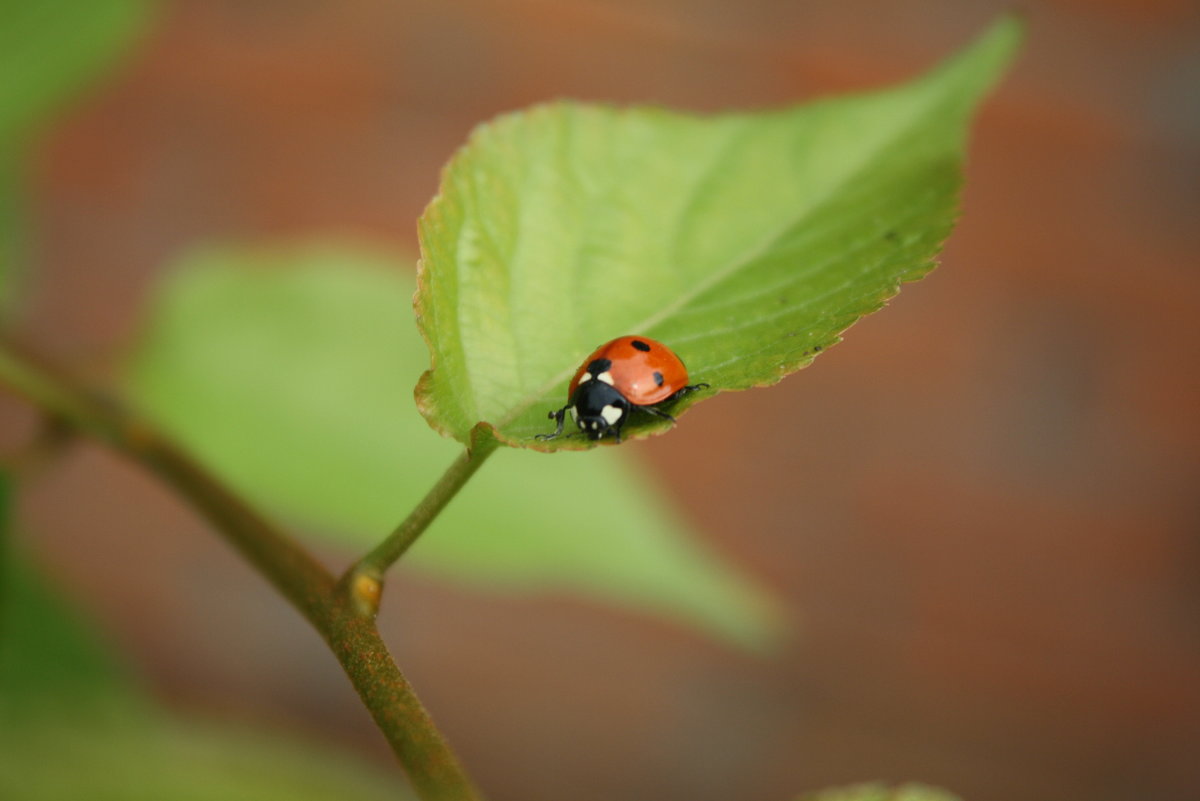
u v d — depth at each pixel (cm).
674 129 18
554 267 18
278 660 47
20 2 22
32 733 12
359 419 22
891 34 48
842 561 50
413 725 16
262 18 46
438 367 17
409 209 47
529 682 49
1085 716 50
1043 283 50
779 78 48
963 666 50
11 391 20
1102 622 51
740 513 49
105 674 18
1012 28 19
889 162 18
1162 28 49
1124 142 50
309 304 22
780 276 18
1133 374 50
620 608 49
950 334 50
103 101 45
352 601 17
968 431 50
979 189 50
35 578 19
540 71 47
